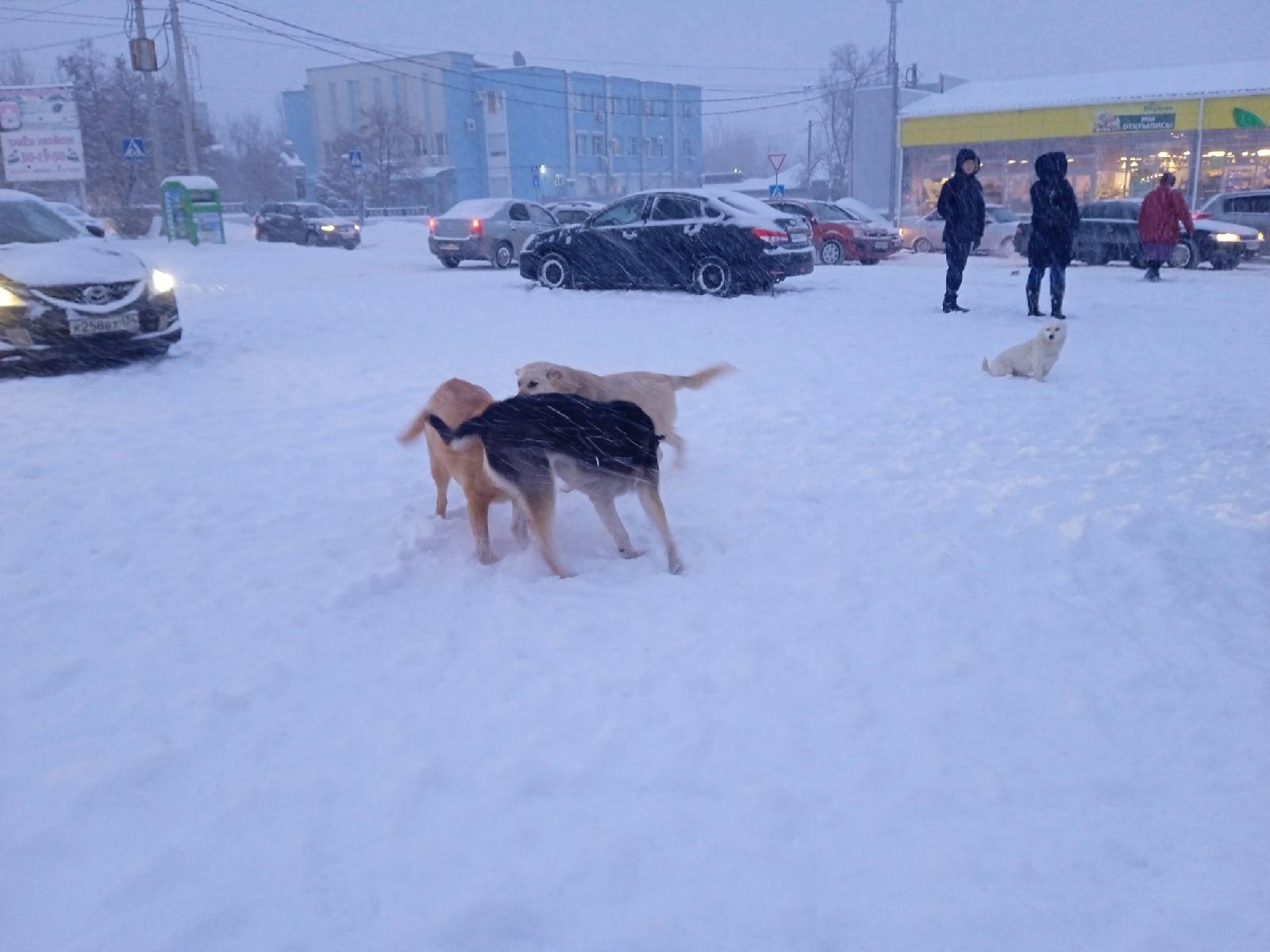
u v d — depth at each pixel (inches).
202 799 114.4
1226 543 189.8
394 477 242.8
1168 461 240.5
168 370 366.9
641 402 224.8
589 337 438.9
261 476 240.7
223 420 293.1
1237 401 299.0
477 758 122.7
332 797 114.7
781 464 247.1
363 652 151.8
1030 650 151.9
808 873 102.9
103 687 139.6
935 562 183.8
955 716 134.0
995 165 1417.3
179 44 1262.3
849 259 883.4
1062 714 134.3
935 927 95.7
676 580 181.0
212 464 249.1
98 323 353.4
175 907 96.9
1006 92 1456.7
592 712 133.4
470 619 164.7
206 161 1876.2
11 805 112.5
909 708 135.9
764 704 136.4
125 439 272.4
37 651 150.4
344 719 132.0
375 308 547.5
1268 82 1208.2
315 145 2760.8
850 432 275.0
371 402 315.9
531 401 182.1
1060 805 115.0
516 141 2564.0
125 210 1334.9
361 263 925.8
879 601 169.2
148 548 193.3
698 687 141.1
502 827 109.3
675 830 109.1
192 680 141.9
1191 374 339.3
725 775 119.7
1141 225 631.2
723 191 612.4
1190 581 174.2
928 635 156.8
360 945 92.2
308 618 162.2
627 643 154.8
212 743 125.6
